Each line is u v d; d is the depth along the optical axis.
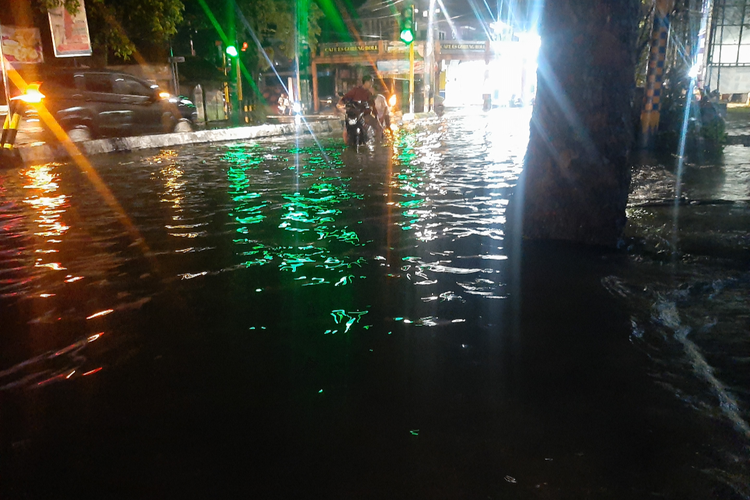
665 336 2.85
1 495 1.84
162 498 1.81
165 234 5.15
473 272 3.89
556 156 4.55
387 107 14.31
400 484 1.84
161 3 17.41
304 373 2.56
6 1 15.15
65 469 1.96
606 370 2.52
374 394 2.37
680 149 11.13
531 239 4.71
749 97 36.94
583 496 1.77
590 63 4.27
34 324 3.19
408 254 4.36
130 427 2.19
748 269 3.81
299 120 25.55
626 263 4.01
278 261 4.26
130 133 15.00
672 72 12.98
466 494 1.79
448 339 2.87
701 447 1.99
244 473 1.91
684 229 4.87
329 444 2.05
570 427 2.12
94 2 16.16
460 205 6.21
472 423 2.15
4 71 13.33
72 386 2.51
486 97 35.75
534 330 2.95
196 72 25.28
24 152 10.90
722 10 35.53
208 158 11.48
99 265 4.24
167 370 2.62
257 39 27.45
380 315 3.19
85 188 7.85
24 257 4.48
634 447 2.00
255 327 3.07
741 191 6.58
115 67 19.75
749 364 2.54
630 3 4.16
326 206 6.28
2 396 2.44
